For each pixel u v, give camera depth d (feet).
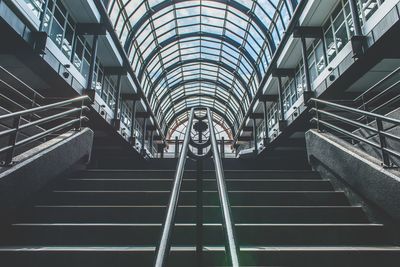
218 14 65.57
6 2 27.40
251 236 10.73
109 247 9.93
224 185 6.36
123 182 16.06
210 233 10.62
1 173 10.84
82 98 18.83
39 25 33.12
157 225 10.73
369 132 17.39
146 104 83.87
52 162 14.40
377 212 11.64
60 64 38.34
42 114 43.93
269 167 45.68
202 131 9.25
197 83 106.52
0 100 42.57
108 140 69.21
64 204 14.02
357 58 32.99
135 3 52.65
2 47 31.55
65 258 8.95
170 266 9.00
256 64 71.56
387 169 11.37
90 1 41.29
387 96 43.60
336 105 16.01
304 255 9.18
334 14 42.47
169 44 72.84
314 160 19.26
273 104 75.56
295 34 47.01
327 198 14.32
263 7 55.62
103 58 55.47
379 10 30.09
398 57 32.94
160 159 48.03
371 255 9.21
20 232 10.64
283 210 12.48
